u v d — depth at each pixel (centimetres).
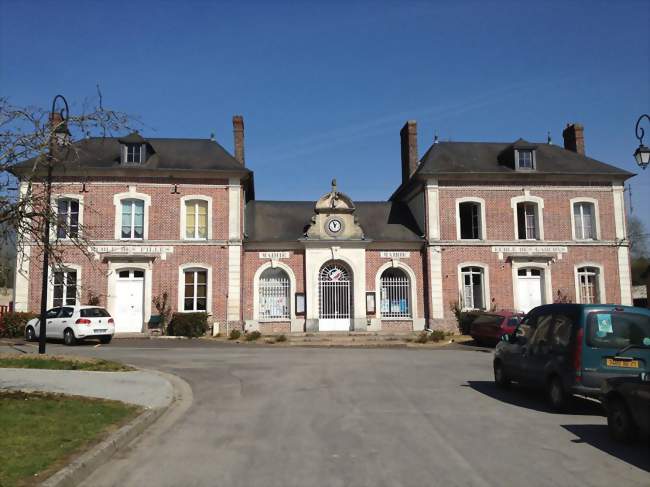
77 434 687
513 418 841
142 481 556
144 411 853
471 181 2620
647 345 874
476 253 2588
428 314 2561
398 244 2595
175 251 2439
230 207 2489
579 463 611
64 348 1861
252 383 1170
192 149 2642
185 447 681
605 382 746
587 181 2661
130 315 2405
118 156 2528
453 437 720
